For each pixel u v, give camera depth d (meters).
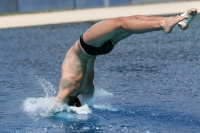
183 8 78.25
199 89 31.45
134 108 27.77
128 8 86.44
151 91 31.56
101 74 37.47
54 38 58.31
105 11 83.62
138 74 36.78
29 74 39.09
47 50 50.66
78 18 75.19
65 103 26.77
